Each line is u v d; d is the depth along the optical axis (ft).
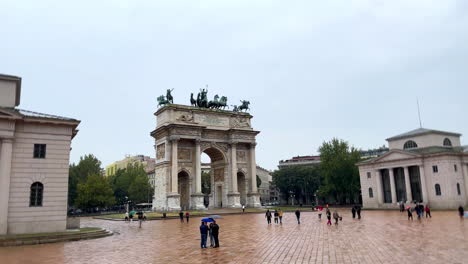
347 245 104.22
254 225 187.73
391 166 351.87
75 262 87.76
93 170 518.78
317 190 525.75
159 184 347.15
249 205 371.35
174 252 101.76
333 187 441.68
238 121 381.40
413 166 341.41
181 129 336.90
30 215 148.05
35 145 153.89
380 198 360.07
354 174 432.66
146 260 89.61
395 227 152.25
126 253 101.60
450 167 313.32
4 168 143.23
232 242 120.57
